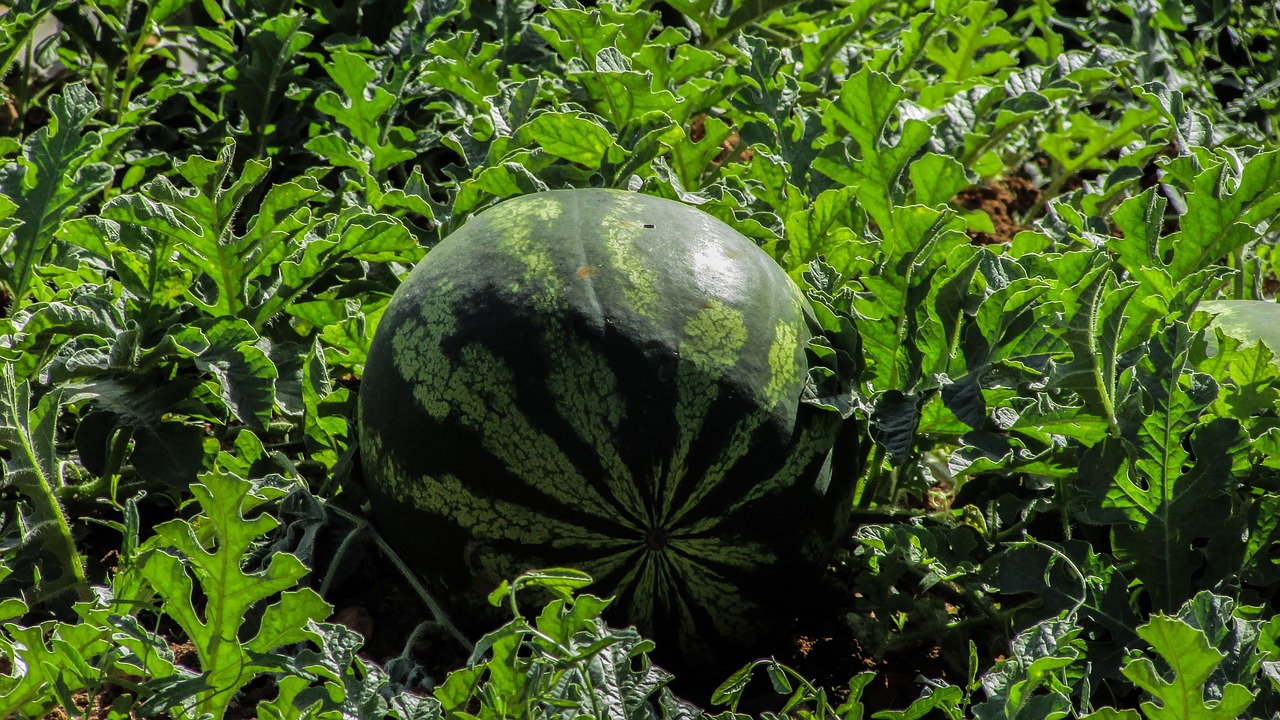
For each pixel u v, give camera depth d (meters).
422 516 3.27
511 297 3.23
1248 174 3.88
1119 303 3.36
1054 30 8.23
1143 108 6.56
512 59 5.77
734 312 3.28
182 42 6.54
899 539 3.56
